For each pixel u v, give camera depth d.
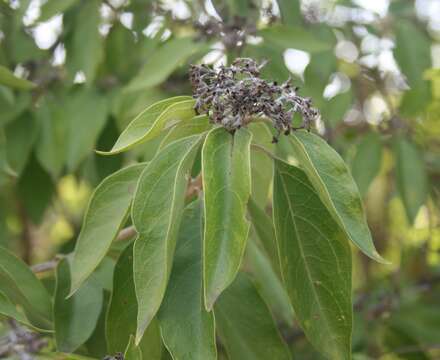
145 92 0.56
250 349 0.36
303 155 0.32
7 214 0.73
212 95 0.31
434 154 0.76
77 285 0.33
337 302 0.34
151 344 0.35
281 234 0.34
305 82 0.56
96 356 0.42
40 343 0.38
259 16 0.55
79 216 0.89
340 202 0.31
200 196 0.35
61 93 0.59
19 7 0.54
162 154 0.32
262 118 0.33
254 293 0.37
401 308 0.71
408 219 0.60
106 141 0.58
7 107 0.56
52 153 0.57
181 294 0.33
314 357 0.66
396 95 0.75
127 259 0.35
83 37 0.57
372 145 0.59
